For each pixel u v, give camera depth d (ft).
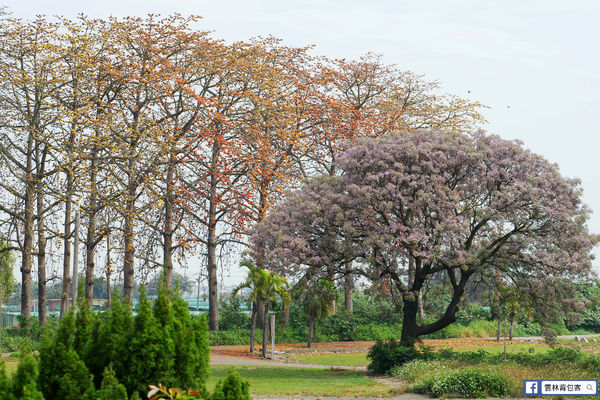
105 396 28.71
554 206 84.48
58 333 31.89
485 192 88.99
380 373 86.07
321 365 103.81
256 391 62.08
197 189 133.59
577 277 86.43
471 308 187.21
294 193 95.91
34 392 26.05
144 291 33.27
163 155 126.11
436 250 82.99
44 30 122.01
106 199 118.93
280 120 145.18
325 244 88.07
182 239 131.95
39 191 116.98
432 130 96.48
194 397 29.58
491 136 91.04
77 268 84.74
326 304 140.05
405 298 88.94
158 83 129.29
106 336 31.94
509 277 90.94
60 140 118.93
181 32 135.85
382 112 159.63
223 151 131.64
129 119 127.85
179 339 32.48
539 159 89.30
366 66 161.99
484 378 60.80
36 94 119.75
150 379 31.30
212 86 143.23
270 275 120.67
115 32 128.06
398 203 86.94
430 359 83.61
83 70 121.19
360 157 91.20
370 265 88.02
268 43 151.94
